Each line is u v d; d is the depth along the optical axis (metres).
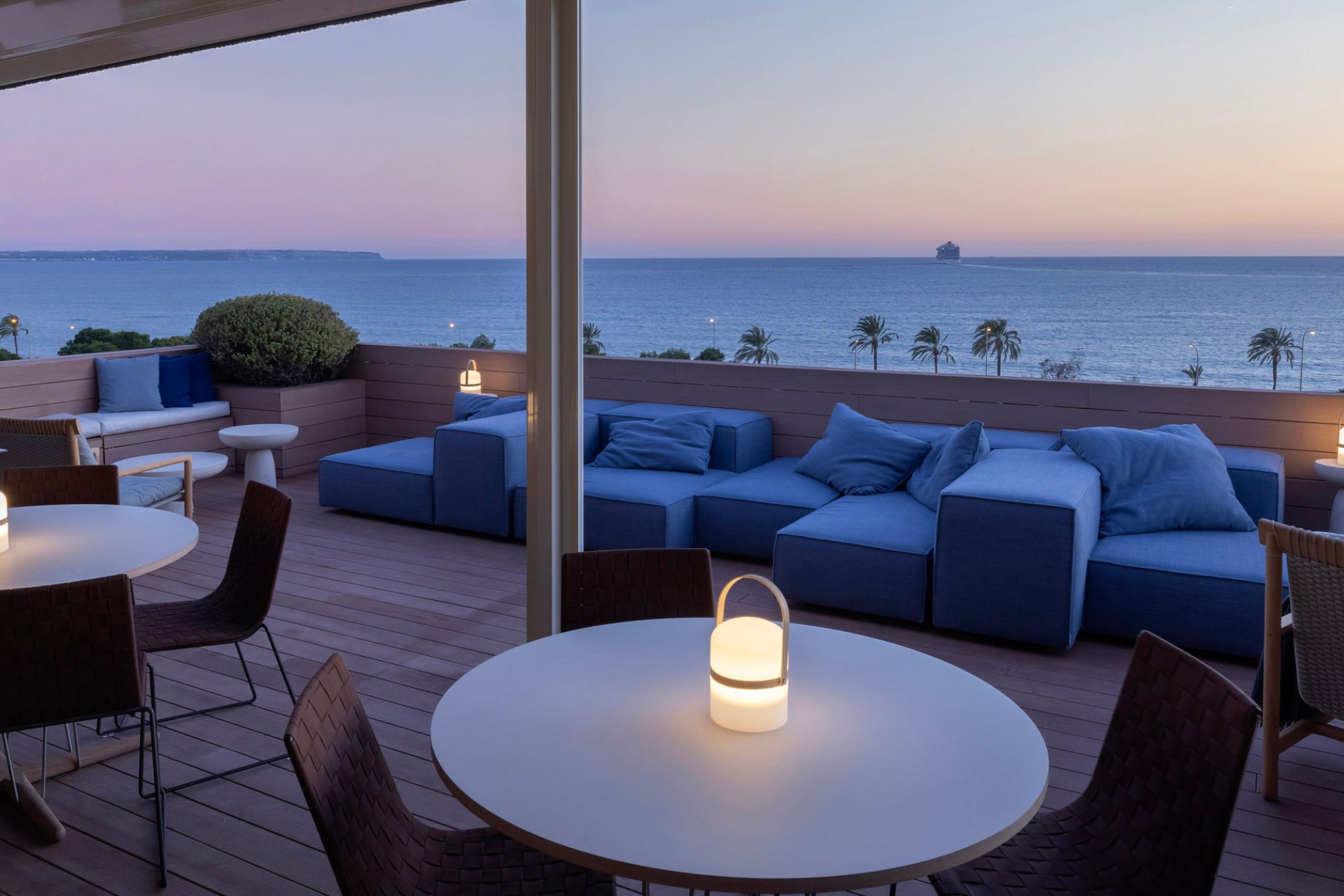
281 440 6.31
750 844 1.22
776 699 1.54
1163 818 1.57
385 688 3.36
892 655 1.87
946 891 1.55
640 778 1.39
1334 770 2.79
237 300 7.14
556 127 3.07
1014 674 3.55
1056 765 2.85
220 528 5.57
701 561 2.33
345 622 4.06
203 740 2.95
